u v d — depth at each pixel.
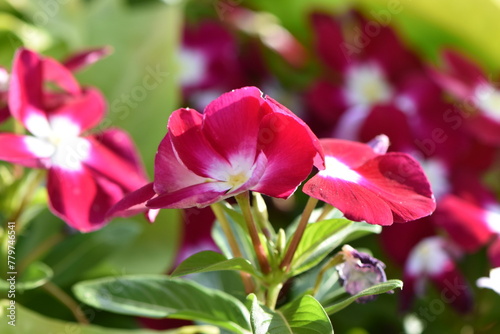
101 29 0.63
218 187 0.44
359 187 0.45
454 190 0.64
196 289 0.49
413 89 0.67
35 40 0.63
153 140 0.60
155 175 0.44
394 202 0.45
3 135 0.52
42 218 0.56
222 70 0.67
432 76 0.67
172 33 0.62
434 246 0.61
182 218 0.60
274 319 0.44
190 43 0.67
